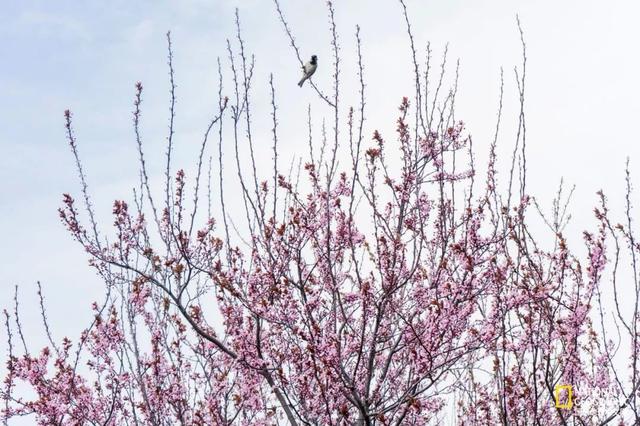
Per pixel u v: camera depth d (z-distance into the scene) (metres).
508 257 6.52
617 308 6.31
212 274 7.06
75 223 7.50
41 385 7.79
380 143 6.99
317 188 7.17
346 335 6.93
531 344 6.05
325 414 6.42
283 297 6.63
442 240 6.73
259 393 7.34
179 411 7.48
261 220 6.97
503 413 6.33
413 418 7.64
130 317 7.86
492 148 7.03
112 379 7.79
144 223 7.66
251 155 7.00
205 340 7.86
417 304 6.76
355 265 6.31
